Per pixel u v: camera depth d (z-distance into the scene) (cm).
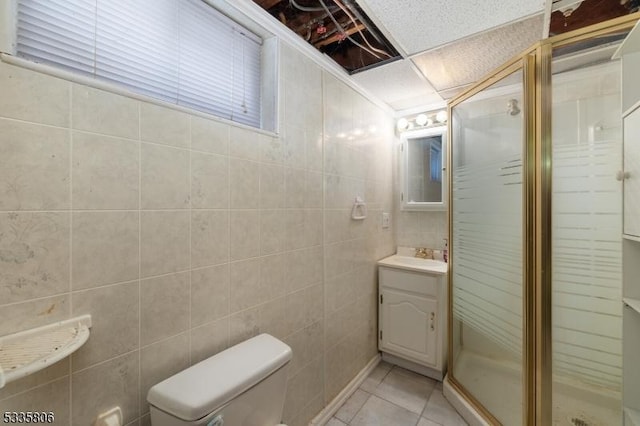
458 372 189
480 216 171
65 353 63
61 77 73
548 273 134
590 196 140
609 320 140
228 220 114
